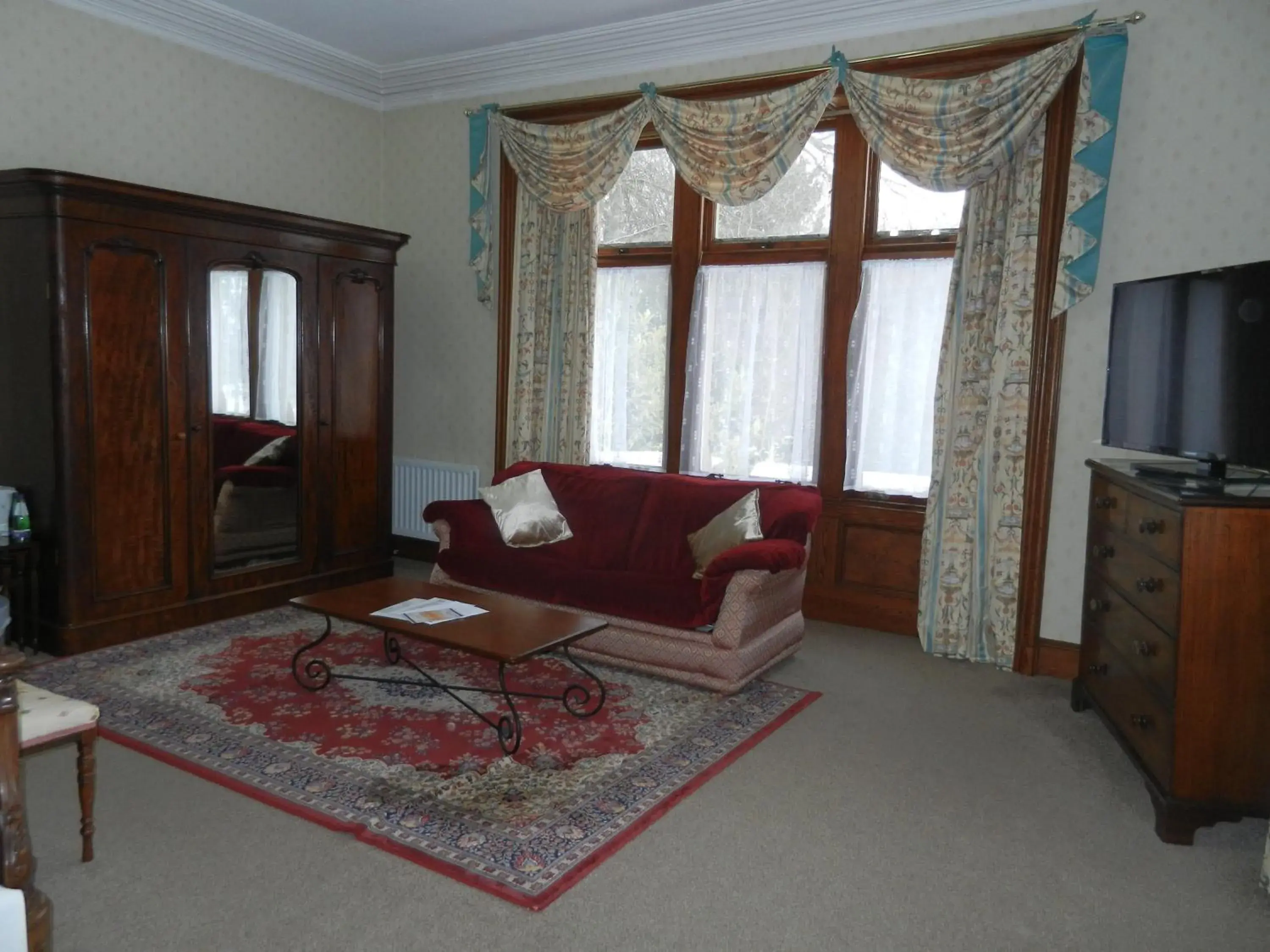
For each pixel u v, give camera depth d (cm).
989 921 220
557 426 530
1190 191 369
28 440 379
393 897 222
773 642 384
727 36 459
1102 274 388
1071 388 397
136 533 400
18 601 373
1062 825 268
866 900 227
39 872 228
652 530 425
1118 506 315
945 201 430
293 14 468
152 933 206
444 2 451
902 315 440
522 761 298
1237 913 226
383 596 355
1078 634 403
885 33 427
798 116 432
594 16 465
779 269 465
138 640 404
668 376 503
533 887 227
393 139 586
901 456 445
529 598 404
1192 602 250
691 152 458
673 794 279
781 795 282
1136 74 374
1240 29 356
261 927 209
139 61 456
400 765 292
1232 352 279
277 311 450
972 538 415
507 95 539
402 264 595
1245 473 311
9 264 372
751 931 213
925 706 361
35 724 220
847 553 465
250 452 445
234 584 445
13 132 410
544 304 526
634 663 380
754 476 478
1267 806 252
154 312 396
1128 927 219
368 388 503
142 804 264
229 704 337
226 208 414
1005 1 395
